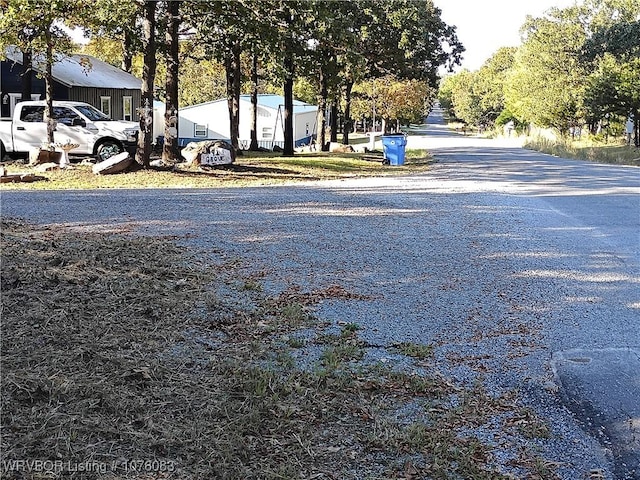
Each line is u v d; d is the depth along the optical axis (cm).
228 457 364
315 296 675
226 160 2028
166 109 2005
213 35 2022
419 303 666
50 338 506
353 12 3152
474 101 9731
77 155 2131
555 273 803
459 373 502
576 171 2517
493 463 375
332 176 2081
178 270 733
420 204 1372
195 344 529
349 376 481
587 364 521
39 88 2884
